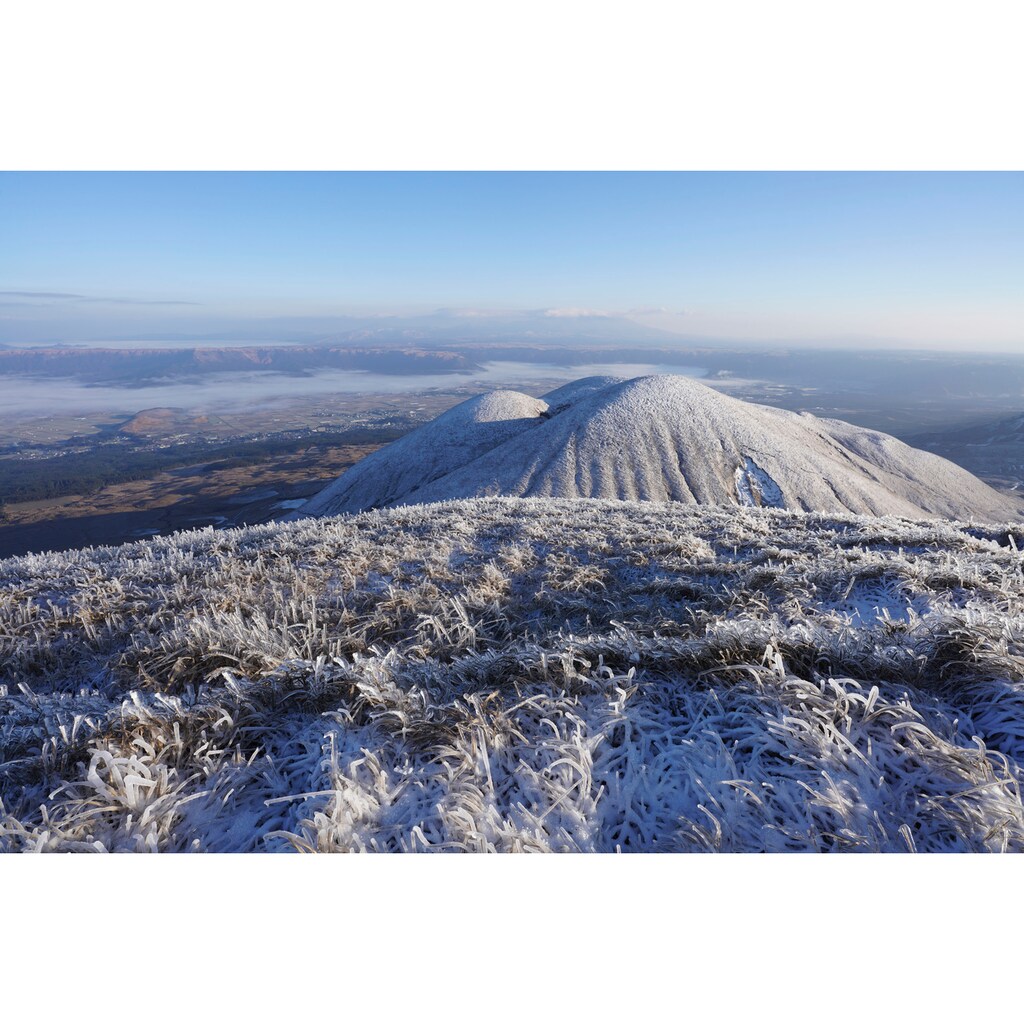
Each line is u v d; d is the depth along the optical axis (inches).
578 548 351.6
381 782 121.6
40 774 132.4
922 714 130.6
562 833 114.5
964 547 310.7
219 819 121.6
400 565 317.1
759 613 218.1
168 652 197.8
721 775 120.8
